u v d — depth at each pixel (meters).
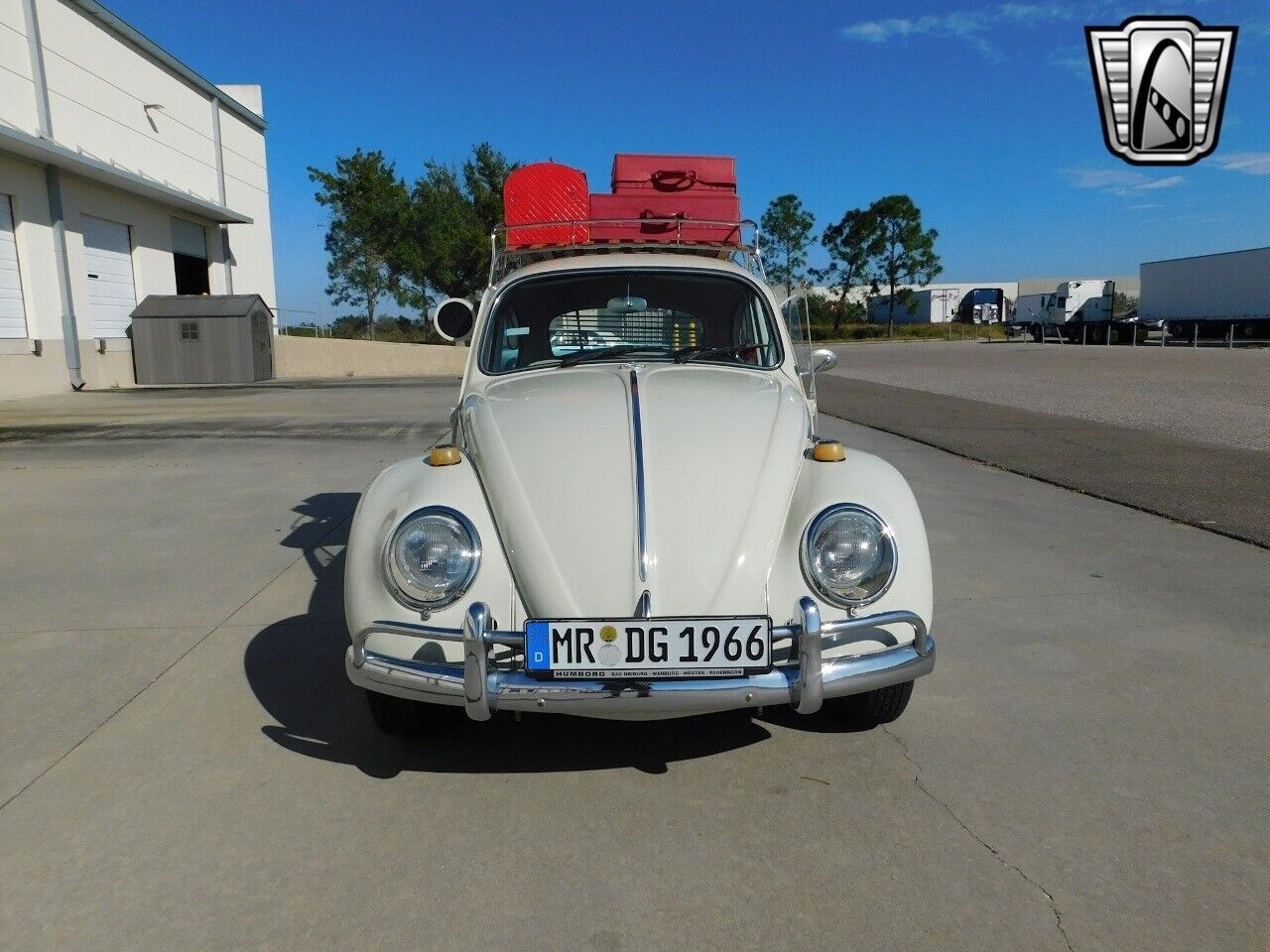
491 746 3.26
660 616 2.62
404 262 34.62
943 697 3.61
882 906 2.35
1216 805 2.81
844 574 2.73
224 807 2.85
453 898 2.40
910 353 32.97
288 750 3.23
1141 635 4.28
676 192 5.98
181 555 5.72
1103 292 44.88
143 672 3.90
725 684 2.58
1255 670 3.86
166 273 22.50
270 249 30.02
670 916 2.33
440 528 2.77
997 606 4.70
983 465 8.80
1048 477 8.02
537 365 3.97
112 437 10.83
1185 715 3.44
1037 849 2.60
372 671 2.73
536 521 2.83
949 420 11.89
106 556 5.70
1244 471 8.23
